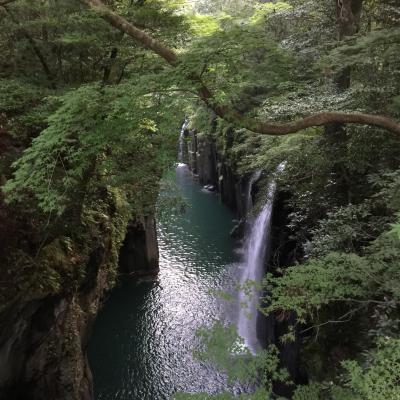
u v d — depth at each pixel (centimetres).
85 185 886
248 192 2048
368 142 860
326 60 812
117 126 596
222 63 615
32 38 898
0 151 846
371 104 823
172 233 2348
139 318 1584
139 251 1842
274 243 1392
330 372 784
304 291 598
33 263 840
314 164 970
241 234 2239
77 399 987
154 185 1113
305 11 1177
